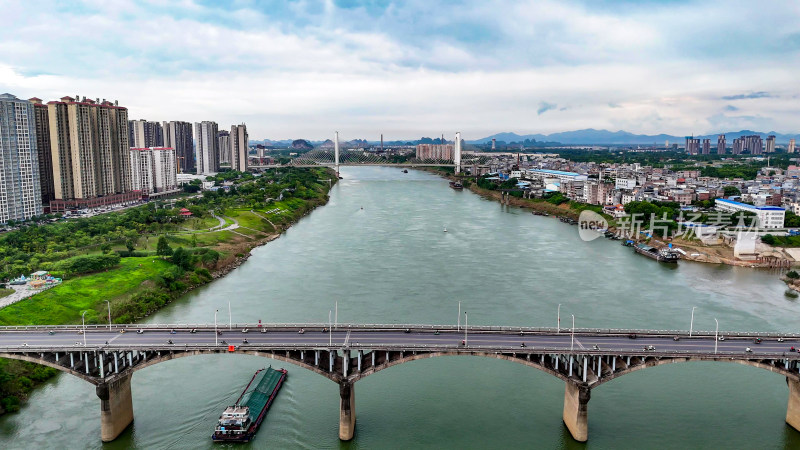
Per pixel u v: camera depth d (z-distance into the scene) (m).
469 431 131.25
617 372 127.75
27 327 149.12
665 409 140.88
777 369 129.38
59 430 132.88
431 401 144.25
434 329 148.00
